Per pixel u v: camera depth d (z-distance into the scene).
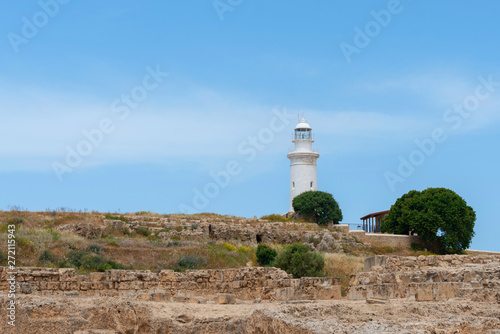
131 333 29.25
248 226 99.38
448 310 25.61
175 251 73.88
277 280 47.16
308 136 128.00
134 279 47.81
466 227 98.19
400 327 21.23
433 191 101.81
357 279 41.38
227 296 40.38
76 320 27.48
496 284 31.53
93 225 82.19
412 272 39.19
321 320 22.94
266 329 24.77
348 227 106.06
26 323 26.86
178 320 30.48
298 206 112.50
